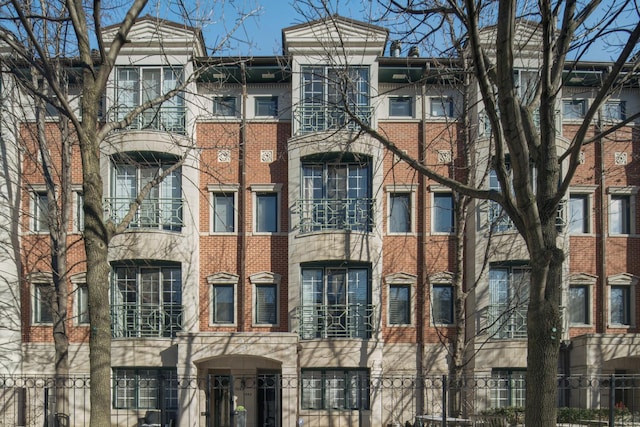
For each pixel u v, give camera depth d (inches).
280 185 836.6
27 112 810.8
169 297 805.9
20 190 816.3
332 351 765.9
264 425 778.2
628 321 831.1
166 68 819.4
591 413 703.7
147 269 807.7
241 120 842.2
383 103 859.4
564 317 796.0
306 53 815.1
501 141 330.3
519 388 772.6
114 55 411.2
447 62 729.0
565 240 794.8
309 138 806.5
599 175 837.2
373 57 816.9
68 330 807.1
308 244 796.0
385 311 820.0
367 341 772.6
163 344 773.3
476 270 792.3
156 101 476.4
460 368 643.5
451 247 832.9
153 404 776.3
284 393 742.5
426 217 835.4
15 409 745.6
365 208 816.9
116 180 816.3
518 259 776.9
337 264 807.1
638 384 763.4
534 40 717.9
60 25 640.4
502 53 299.3
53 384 695.7
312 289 810.2
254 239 832.3
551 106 344.2
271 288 831.7
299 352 768.3
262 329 817.5
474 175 706.2
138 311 794.8
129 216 430.0
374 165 812.6
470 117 729.0
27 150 756.0
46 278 818.2
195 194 823.1
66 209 737.0
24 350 805.2
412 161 380.8
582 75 805.9
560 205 800.3
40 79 730.2
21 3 542.3
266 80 853.2
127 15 419.5
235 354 748.0
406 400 799.1
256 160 845.2
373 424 759.7
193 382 733.9
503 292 795.4
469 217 817.5
